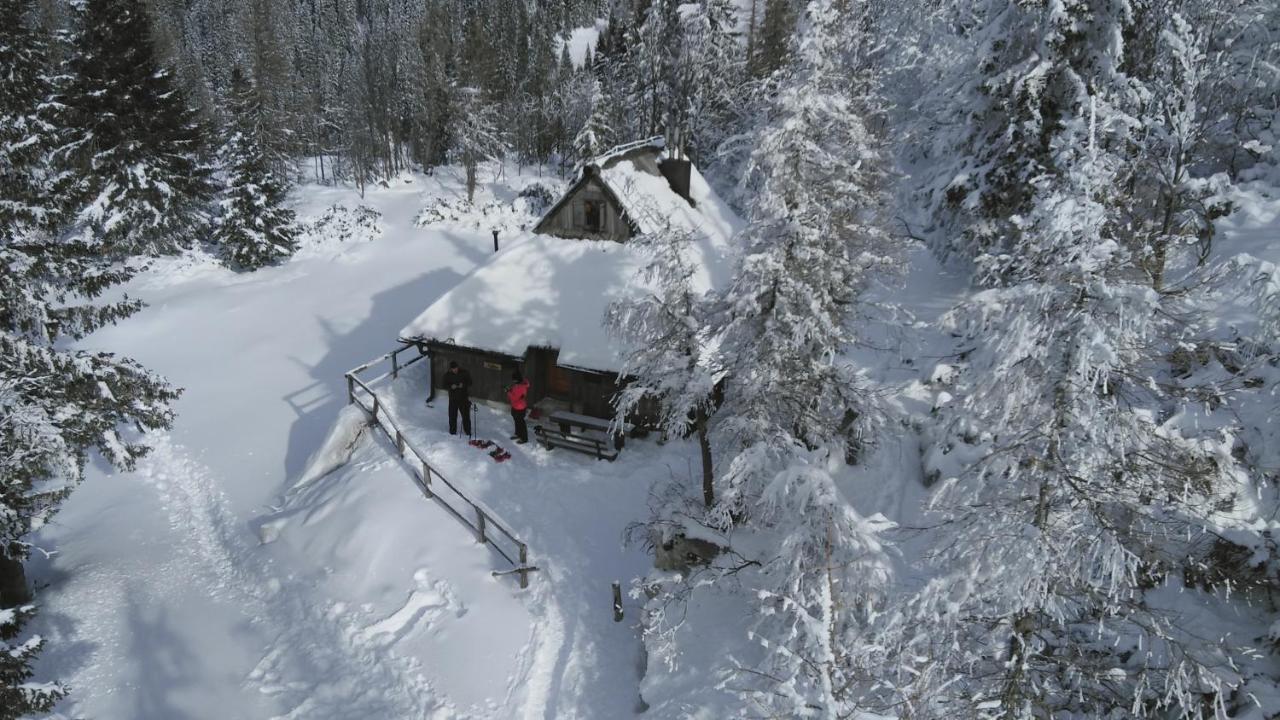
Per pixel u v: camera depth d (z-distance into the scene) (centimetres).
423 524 1434
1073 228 582
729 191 3925
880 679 663
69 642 1280
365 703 1111
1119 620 733
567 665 1135
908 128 2294
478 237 4166
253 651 1249
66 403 1378
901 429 1261
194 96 7562
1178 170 1276
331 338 2753
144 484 1892
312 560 1453
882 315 1473
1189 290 653
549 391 1958
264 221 3575
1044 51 1573
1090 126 609
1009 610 639
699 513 1270
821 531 772
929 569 1030
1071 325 588
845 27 1930
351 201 4988
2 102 2364
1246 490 948
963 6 1919
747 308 1083
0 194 1514
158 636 1298
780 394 1114
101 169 3344
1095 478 636
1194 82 1244
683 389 1197
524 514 1470
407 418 1864
